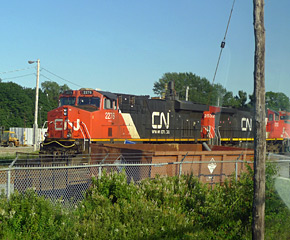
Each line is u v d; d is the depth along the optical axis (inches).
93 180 392.2
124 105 852.0
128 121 854.5
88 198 374.0
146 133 894.4
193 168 454.3
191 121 1002.7
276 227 322.3
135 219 329.4
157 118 918.4
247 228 334.6
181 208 376.2
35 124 1283.2
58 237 293.1
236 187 397.1
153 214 338.6
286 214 344.5
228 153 487.2
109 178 388.8
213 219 346.3
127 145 593.6
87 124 783.7
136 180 437.1
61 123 810.2
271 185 362.6
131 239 297.4
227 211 355.9
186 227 330.6
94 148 611.5
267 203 352.8
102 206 352.5
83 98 819.4
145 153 430.6
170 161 433.4
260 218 255.0
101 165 382.9
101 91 822.5
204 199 377.4
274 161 382.0
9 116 2918.3
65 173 464.4
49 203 336.8
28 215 307.6
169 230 318.0
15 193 337.7
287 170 406.0
